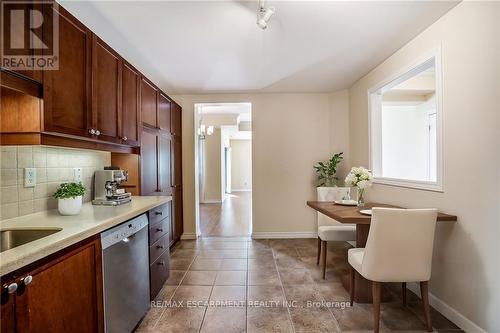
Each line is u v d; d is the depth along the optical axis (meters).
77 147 1.72
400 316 2.01
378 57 2.79
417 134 4.74
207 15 1.98
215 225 5.12
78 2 1.78
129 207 1.95
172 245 3.67
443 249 2.03
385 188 2.90
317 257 3.16
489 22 1.64
